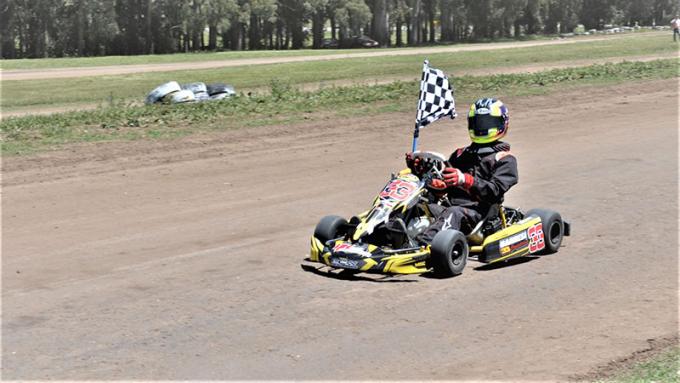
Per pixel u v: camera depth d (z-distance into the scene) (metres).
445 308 8.84
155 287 9.70
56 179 16.55
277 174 16.92
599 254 10.91
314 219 13.13
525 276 9.95
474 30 134.25
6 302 9.21
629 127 22.36
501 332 8.16
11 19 108.25
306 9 118.62
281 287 9.61
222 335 8.14
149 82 43.69
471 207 10.23
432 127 22.97
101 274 10.29
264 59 65.25
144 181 16.31
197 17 111.31
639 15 153.38
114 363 7.47
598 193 14.67
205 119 23.91
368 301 9.08
